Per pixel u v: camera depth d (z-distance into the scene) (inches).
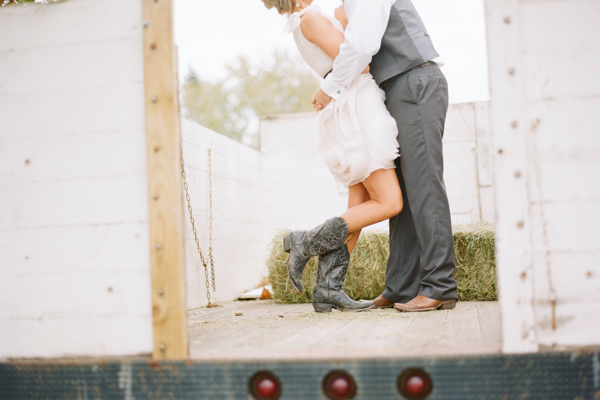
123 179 58.3
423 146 98.4
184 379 54.7
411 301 98.9
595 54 53.5
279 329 77.1
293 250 100.7
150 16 57.9
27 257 59.6
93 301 58.0
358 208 99.9
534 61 53.8
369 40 93.1
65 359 57.6
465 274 134.5
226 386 53.9
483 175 187.2
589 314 52.1
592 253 52.4
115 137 58.7
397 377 51.8
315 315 96.3
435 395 51.7
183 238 56.7
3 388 57.9
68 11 60.6
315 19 100.2
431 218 98.3
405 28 99.3
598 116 53.1
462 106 189.0
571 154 53.2
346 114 98.8
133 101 58.5
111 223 58.2
